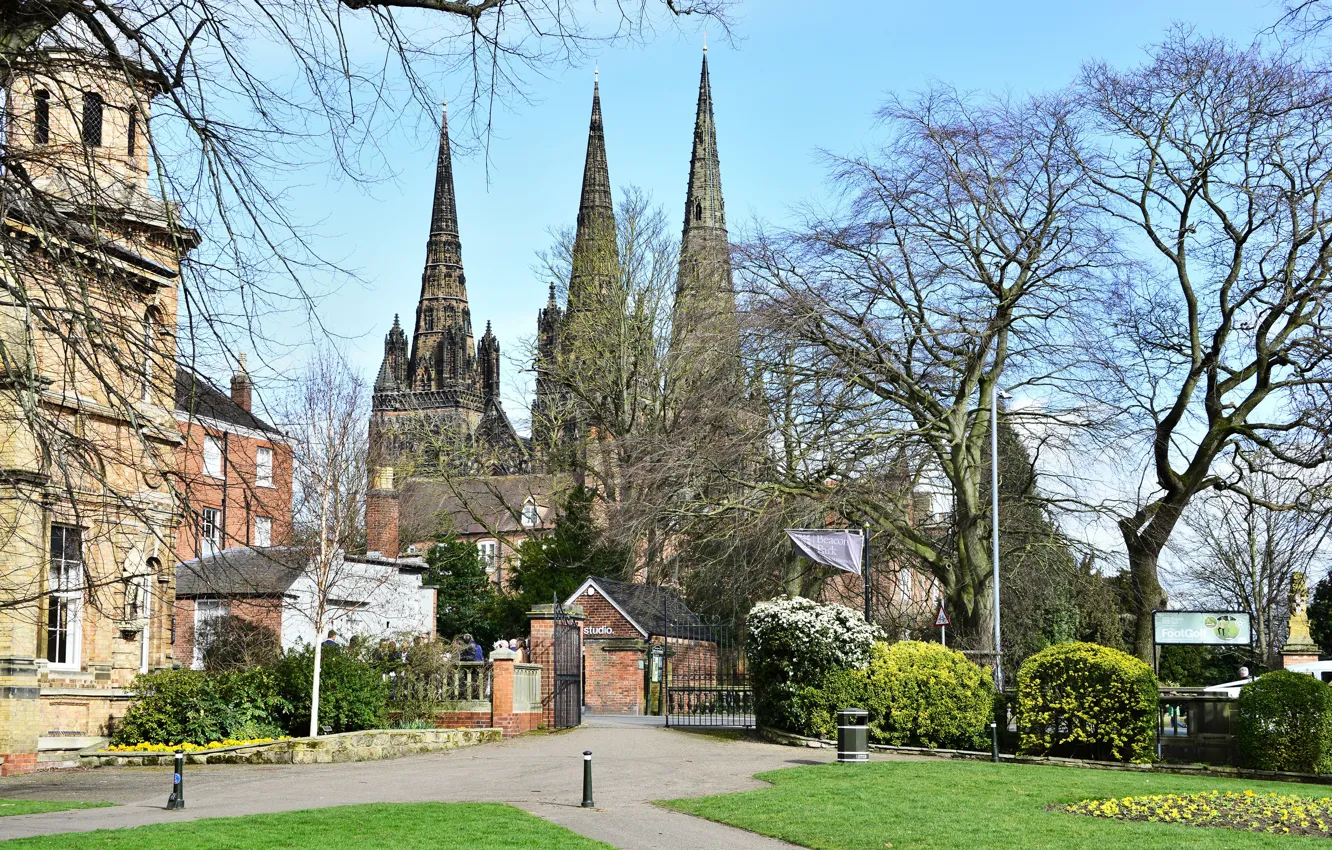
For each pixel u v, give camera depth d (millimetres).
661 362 55281
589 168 114500
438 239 165375
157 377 11594
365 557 43125
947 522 36688
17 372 10688
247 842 12156
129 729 23141
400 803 15969
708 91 114125
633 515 38438
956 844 12938
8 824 13648
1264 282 30500
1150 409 33312
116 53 10578
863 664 25281
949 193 31547
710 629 39750
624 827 14375
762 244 33562
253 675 24828
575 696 32781
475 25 12008
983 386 32938
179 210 11070
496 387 162375
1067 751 22641
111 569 23453
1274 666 48344
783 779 18719
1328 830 13883
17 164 10508
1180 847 12539
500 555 99438
